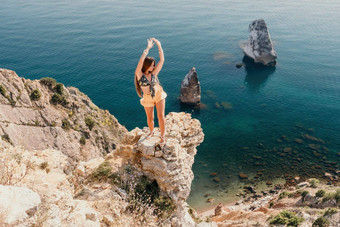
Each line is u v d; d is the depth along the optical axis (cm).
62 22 15588
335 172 4728
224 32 13612
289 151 5459
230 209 3884
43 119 4428
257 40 9619
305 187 3828
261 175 4791
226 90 8150
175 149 914
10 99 4147
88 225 598
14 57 10000
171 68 9562
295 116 6806
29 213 472
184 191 967
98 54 10588
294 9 19350
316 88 8144
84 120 5091
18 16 17050
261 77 8925
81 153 4656
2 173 642
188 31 13762
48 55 10319
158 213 870
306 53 10875
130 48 11312
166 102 7462
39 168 857
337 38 12500
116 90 7956
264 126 6412
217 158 5350
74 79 8544
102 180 883
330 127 6272
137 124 6538
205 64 9919
